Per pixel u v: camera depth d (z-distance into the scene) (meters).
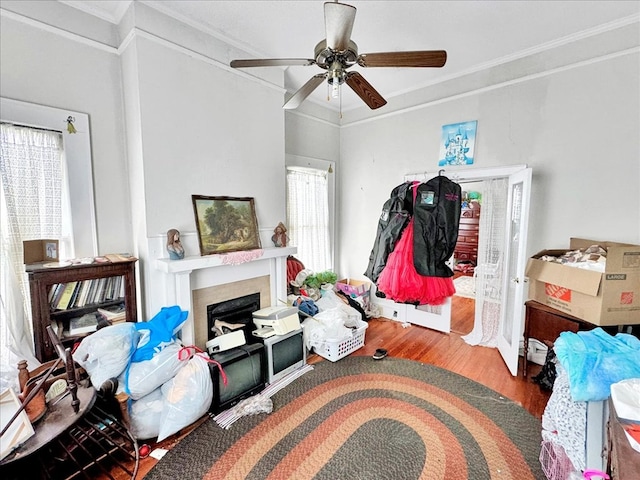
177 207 2.23
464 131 3.00
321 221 3.94
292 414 2.02
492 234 3.01
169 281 2.11
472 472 1.58
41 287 1.76
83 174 2.09
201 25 2.24
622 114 2.22
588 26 2.24
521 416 2.00
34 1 1.85
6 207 1.81
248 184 2.67
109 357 1.70
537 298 2.39
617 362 1.18
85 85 2.07
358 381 2.41
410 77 3.08
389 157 3.62
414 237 2.51
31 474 1.34
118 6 2.03
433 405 2.12
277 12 2.11
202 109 2.32
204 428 1.88
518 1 1.97
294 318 2.59
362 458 1.67
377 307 3.92
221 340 2.19
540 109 2.57
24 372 1.46
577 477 1.16
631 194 2.21
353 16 1.34
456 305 4.44
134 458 1.51
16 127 1.82
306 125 3.62
